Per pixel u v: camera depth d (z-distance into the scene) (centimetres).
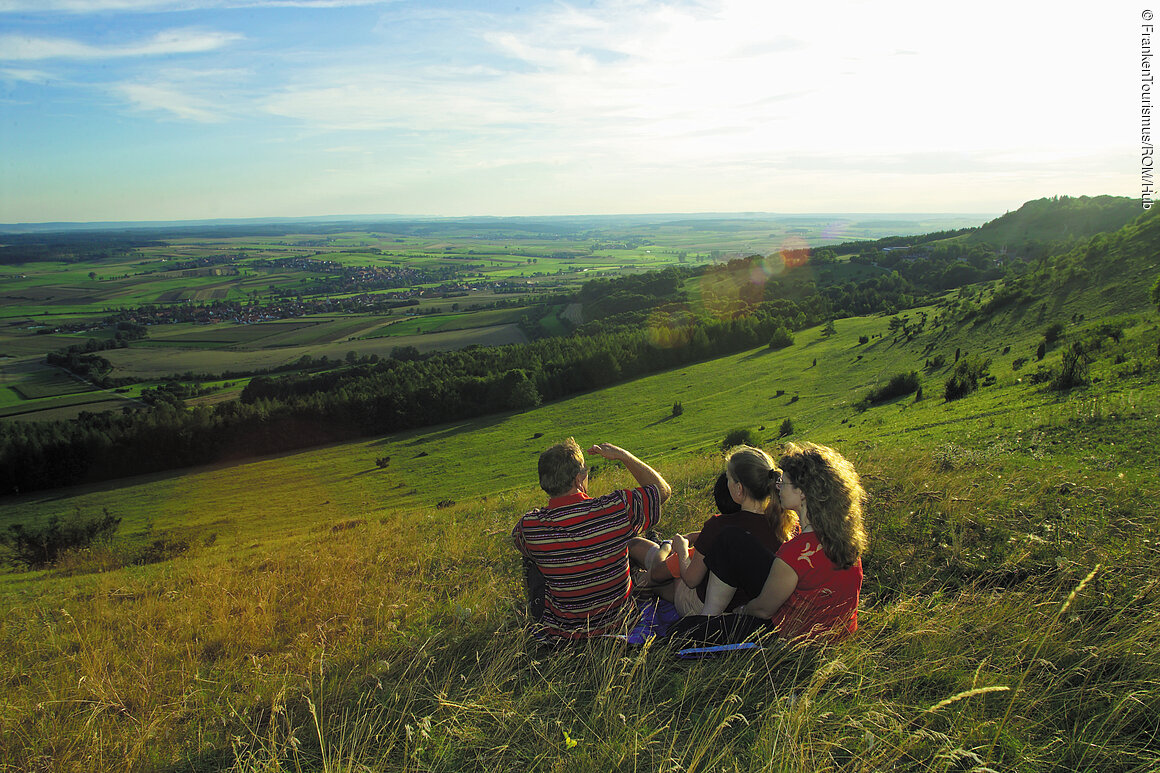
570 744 282
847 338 9862
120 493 6444
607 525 364
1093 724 274
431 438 7569
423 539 872
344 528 1605
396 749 302
